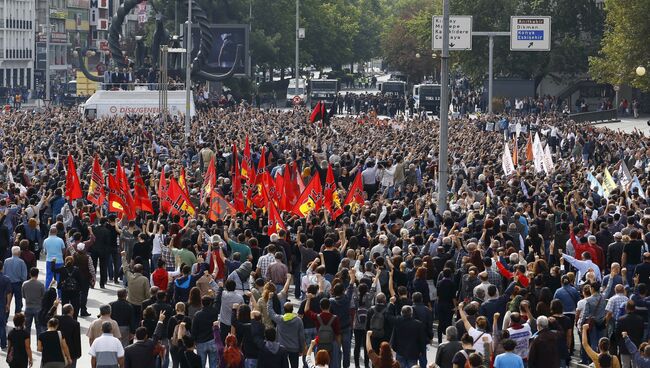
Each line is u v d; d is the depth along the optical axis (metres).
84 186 86.00
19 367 47.97
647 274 56.84
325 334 48.94
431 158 109.12
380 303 50.09
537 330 47.53
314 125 152.62
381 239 60.00
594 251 61.62
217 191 72.50
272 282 54.22
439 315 56.53
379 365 42.94
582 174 93.88
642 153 120.75
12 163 96.38
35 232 73.44
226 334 50.56
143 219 76.00
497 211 73.81
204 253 59.78
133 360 44.47
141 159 102.06
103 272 71.50
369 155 106.25
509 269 56.91
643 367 45.75
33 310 55.53
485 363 44.56
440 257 59.16
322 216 71.06
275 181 82.69
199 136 136.88
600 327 54.00
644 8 199.50
